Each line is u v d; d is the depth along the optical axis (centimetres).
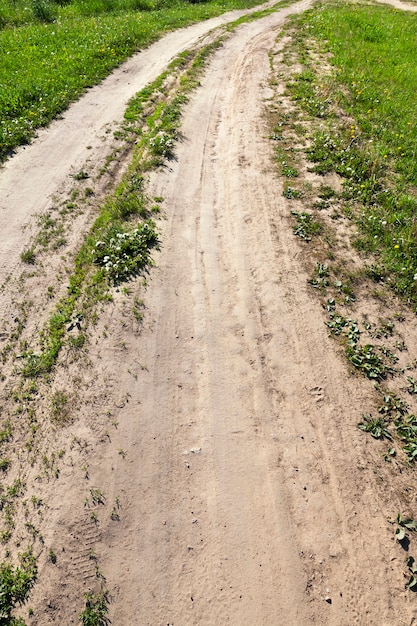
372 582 405
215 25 1931
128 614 386
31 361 562
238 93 1261
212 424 518
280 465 484
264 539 429
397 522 443
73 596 392
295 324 626
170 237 761
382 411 534
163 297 657
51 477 462
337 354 591
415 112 1181
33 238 745
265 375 568
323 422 521
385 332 620
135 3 2067
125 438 498
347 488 466
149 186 867
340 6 2455
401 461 489
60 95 1149
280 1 2600
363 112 1170
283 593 398
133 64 1416
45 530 426
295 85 1302
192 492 461
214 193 872
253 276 698
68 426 504
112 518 437
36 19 1761
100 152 970
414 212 824
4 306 633
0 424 504
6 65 1280
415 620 385
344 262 722
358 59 1544
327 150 991
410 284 680
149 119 1098
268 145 1016
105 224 773
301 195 862
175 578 405
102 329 604
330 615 387
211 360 584
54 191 851
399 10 2464
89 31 1595
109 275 677
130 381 551
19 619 377
